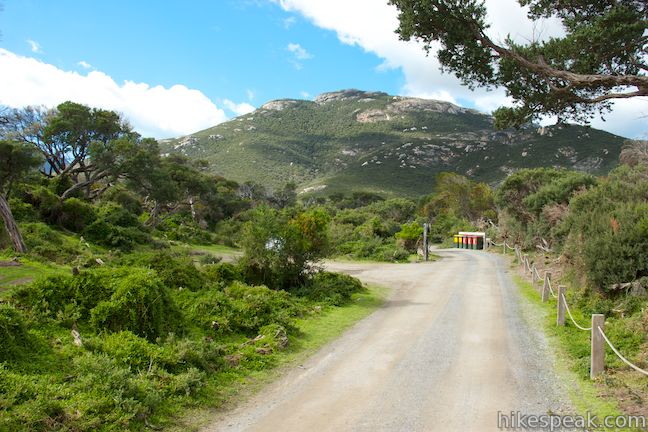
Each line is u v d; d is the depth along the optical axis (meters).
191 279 12.77
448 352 8.79
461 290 17.22
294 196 103.19
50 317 8.16
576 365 7.65
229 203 70.19
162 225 49.12
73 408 5.18
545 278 14.23
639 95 8.45
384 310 13.57
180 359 7.22
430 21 9.45
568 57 9.12
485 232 47.94
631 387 6.53
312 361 8.43
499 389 6.73
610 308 10.88
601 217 13.34
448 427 5.42
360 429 5.39
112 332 8.09
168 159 76.81
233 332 9.95
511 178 37.62
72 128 41.91
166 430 5.39
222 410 6.08
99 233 29.53
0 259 16.56
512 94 9.90
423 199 79.75
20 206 28.30
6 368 5.96
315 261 16.52
